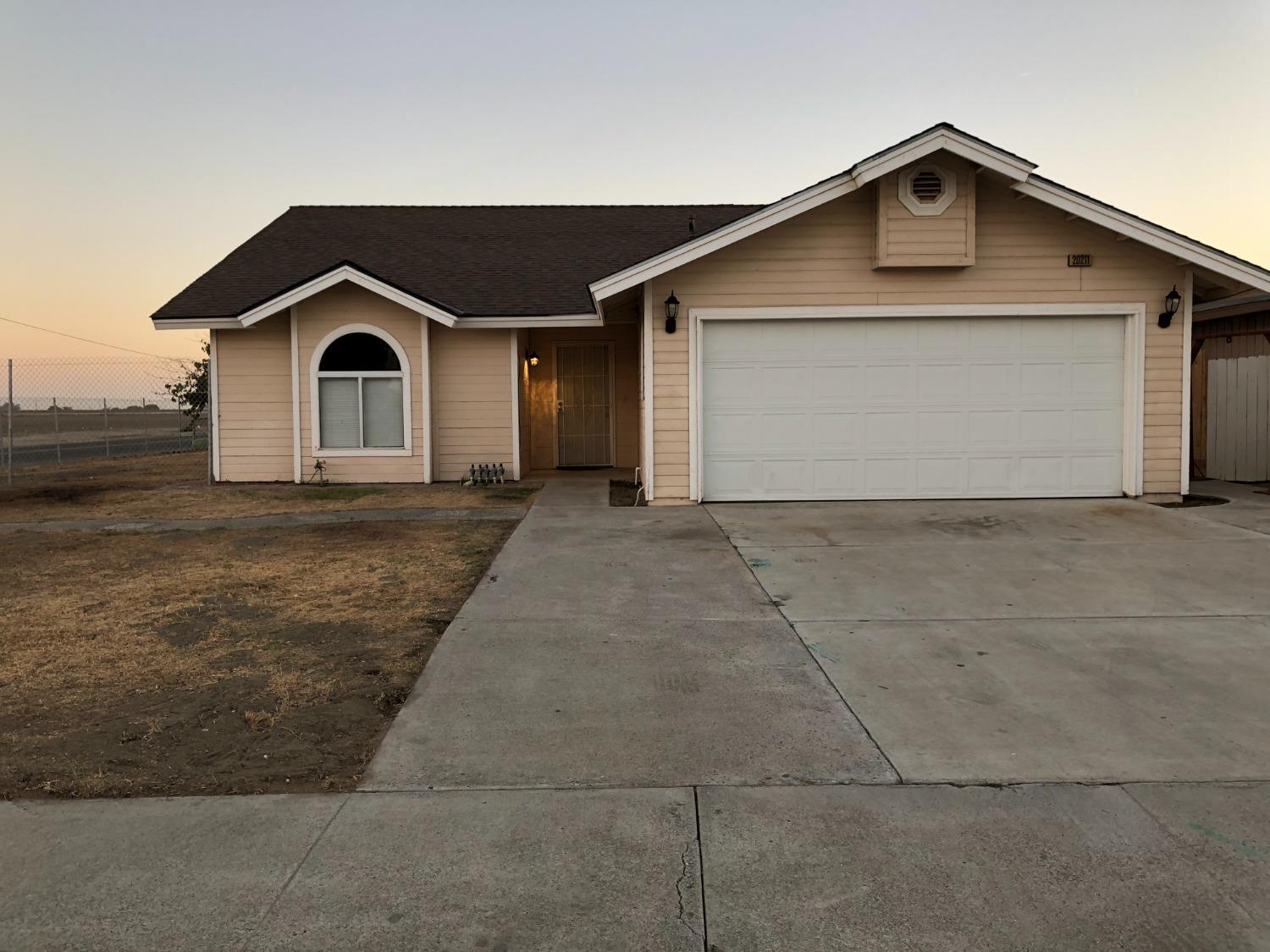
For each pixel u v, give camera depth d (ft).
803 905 8.31
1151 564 22.94
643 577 21.74
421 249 51.29
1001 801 10.30
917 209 32.55
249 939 7.83
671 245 52.21
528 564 23.30
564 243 52.70
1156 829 9.64
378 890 8.56
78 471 53.78
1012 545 25.59
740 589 20.54
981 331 34.22
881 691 13.94
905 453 34.60
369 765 11.37
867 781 10.85
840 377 34.42
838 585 20.92
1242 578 21.24
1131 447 34.32
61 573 22.50
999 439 34.50
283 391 43.32
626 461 51.88
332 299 42.24
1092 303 33.83
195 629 17.38
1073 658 15.48
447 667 15.11
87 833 9.60
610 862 9.05
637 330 49.55
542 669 15.05
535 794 10.57
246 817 9.96
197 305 43.39
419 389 42.60
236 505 35.45
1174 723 12.57
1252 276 31.71
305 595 20.08
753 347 34.40
